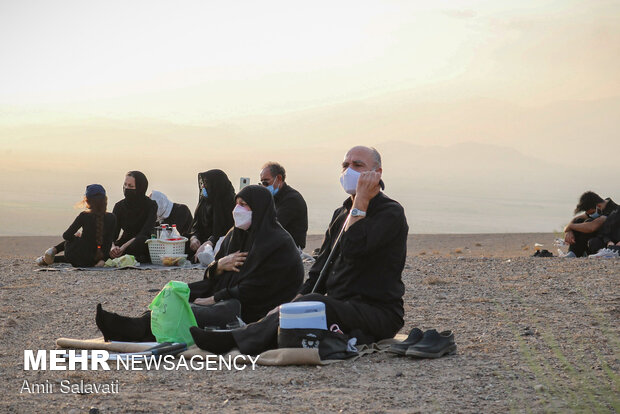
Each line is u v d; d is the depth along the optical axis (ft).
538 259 43.83
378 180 20.02
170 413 15.20
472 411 14.90
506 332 23.06
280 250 22.67
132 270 40.01
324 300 19.67
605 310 26.61
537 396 15.78
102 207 41.73
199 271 39.45
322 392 16.47
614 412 13.97
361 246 19.62
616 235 46.09
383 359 19.43
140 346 20.45
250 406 15.55
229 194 41.47
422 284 34.35
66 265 42.09
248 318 22.89
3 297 31.07
